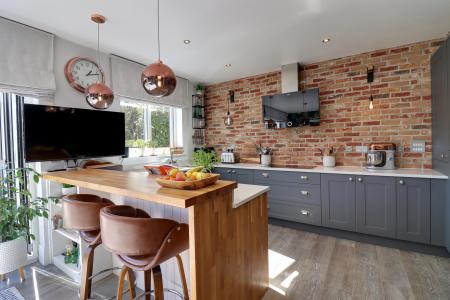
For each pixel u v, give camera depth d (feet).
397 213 8.52
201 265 4.05
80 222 5.17
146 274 5.52
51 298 6.36
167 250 4.00
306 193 10.37
